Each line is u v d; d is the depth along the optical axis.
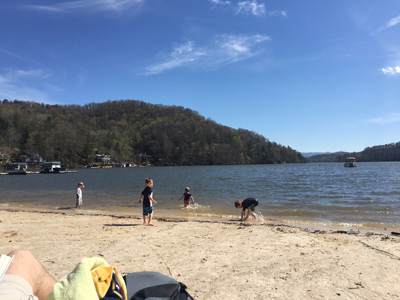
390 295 4.09
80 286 1.25
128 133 195.88
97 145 161.38
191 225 9.77
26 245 6.98
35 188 32.66
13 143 130.38
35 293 1.25
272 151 190.88
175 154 171.62
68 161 134.25
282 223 10.80
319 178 46.06
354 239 7.45
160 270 5.20
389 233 8.91
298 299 3.99
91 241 7.40
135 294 1.96
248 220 11.45
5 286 1.05
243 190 26.27
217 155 171.50
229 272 5.05
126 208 15.65
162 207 15.63
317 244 6.93
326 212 13.45
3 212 13.39
